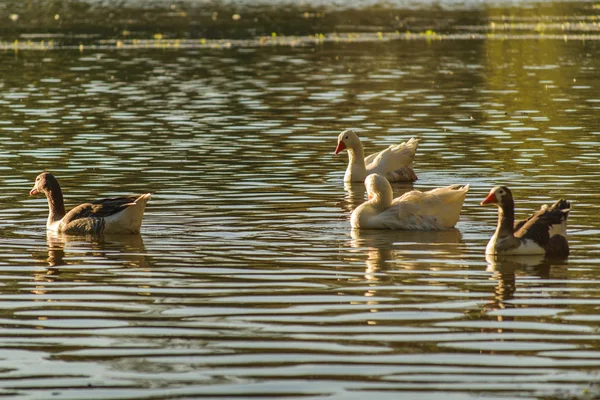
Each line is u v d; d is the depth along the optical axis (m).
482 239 16.61
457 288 13.41
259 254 15.46
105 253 15.68
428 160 24.47
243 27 68.88
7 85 39.53
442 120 30.61
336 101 35.00
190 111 32.69
